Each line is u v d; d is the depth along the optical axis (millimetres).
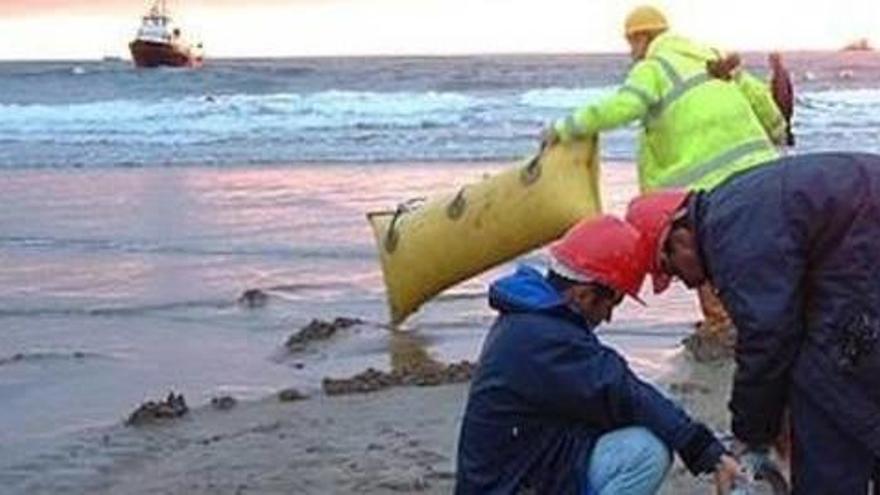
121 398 8781
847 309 4508
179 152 27703
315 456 7305
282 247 14609
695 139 8398
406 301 10305
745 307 4520
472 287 11805
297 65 73875
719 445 4684
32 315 11406
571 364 4574
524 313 4645
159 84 51094
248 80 51562
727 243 4566
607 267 4598
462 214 9750
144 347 10195
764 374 4574
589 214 9039
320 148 27922
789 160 4656
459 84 50219
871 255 4488
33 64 83188
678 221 4703
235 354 9922
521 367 4605
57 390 9008
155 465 7328
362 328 10516
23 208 18844
